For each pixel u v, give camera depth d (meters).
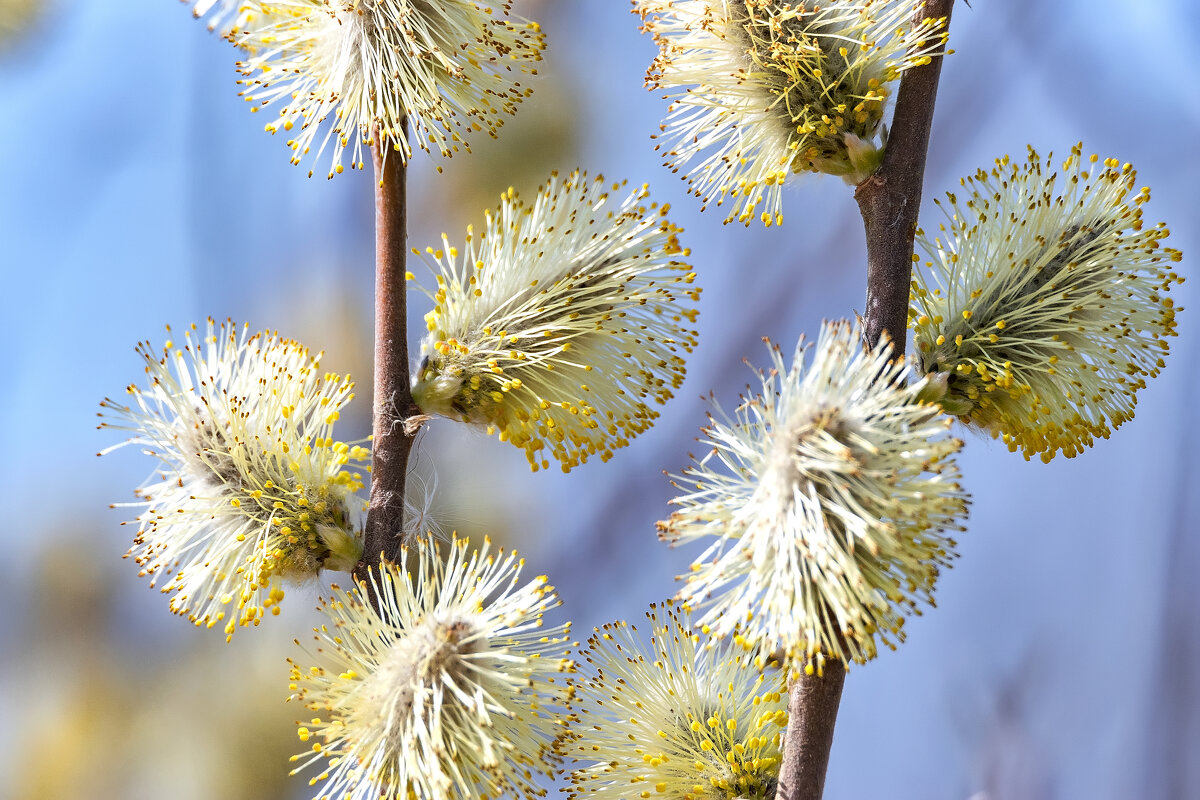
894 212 0.50
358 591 0.50
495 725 0.50
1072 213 0.50
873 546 0.48
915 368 0.50
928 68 0.50
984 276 0.50
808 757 0.49
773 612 0.48
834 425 0.48
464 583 0.50
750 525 0.48
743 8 0.50
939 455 0.48
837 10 0.50
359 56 0.50
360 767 0.49
